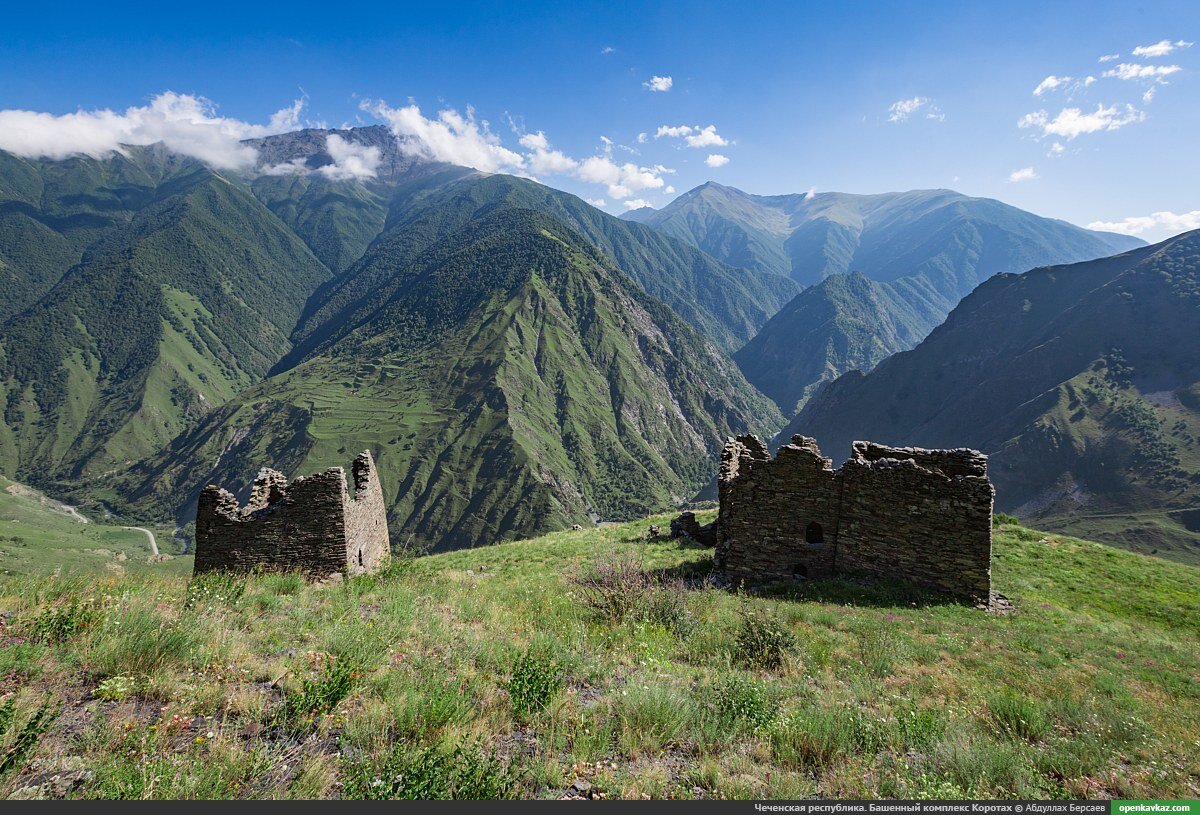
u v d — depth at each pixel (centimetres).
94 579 1152
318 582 1867
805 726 838
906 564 2084
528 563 2747
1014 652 1502
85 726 612
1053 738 962
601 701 875
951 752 809
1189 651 1705
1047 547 2931
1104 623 1997
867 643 1430
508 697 838
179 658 791
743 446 2395
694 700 891
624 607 1445
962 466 2106
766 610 1627
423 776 552
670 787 661
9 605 921
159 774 521
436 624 1154
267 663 852
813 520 2209
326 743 648
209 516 2094
